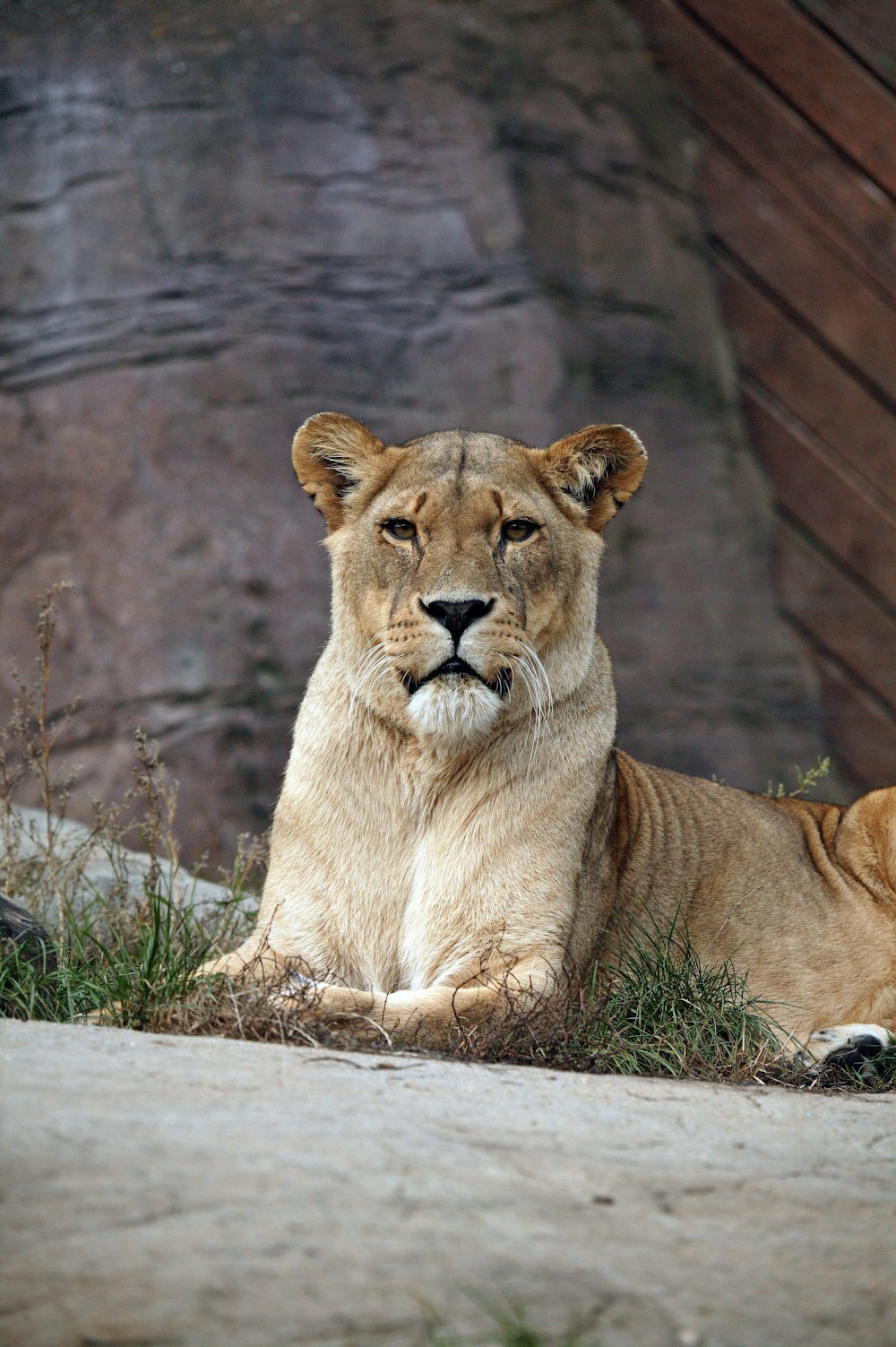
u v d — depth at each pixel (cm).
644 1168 471
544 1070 615
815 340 2531
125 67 2270
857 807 1012
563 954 799
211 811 1991
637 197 2458
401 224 2281
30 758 1046
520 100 2419
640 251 2431
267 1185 411
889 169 2505
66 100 2242
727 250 2550
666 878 925
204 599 2069
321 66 2330
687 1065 744
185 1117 458
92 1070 503
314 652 2109
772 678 2369
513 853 812
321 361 2192
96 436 2109
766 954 940
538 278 2327
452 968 808
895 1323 385
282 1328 348
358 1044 661
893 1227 443
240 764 2025
